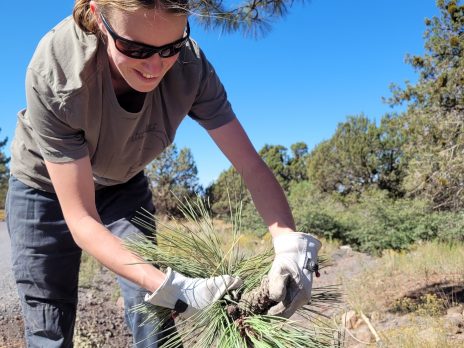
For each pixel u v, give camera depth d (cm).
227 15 206
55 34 160
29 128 194
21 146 201
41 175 199
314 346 129
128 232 195
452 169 849
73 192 155
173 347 169
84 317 457
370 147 2369
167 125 188
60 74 152
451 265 636
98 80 159
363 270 679
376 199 1223
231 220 159
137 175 216
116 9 129
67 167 156
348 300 480
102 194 207
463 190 902
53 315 206
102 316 465
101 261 148
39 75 152
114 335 419
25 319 208
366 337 362
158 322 162
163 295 138
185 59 175
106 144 178
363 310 452
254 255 161
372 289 547
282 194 181
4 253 861
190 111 191
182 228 164
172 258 156
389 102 909
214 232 164
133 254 146
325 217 1174
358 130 2447
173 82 176
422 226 1019
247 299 137
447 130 841
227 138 187
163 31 131
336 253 909
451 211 1064
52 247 204
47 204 202
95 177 197
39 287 205
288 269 134
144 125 180
